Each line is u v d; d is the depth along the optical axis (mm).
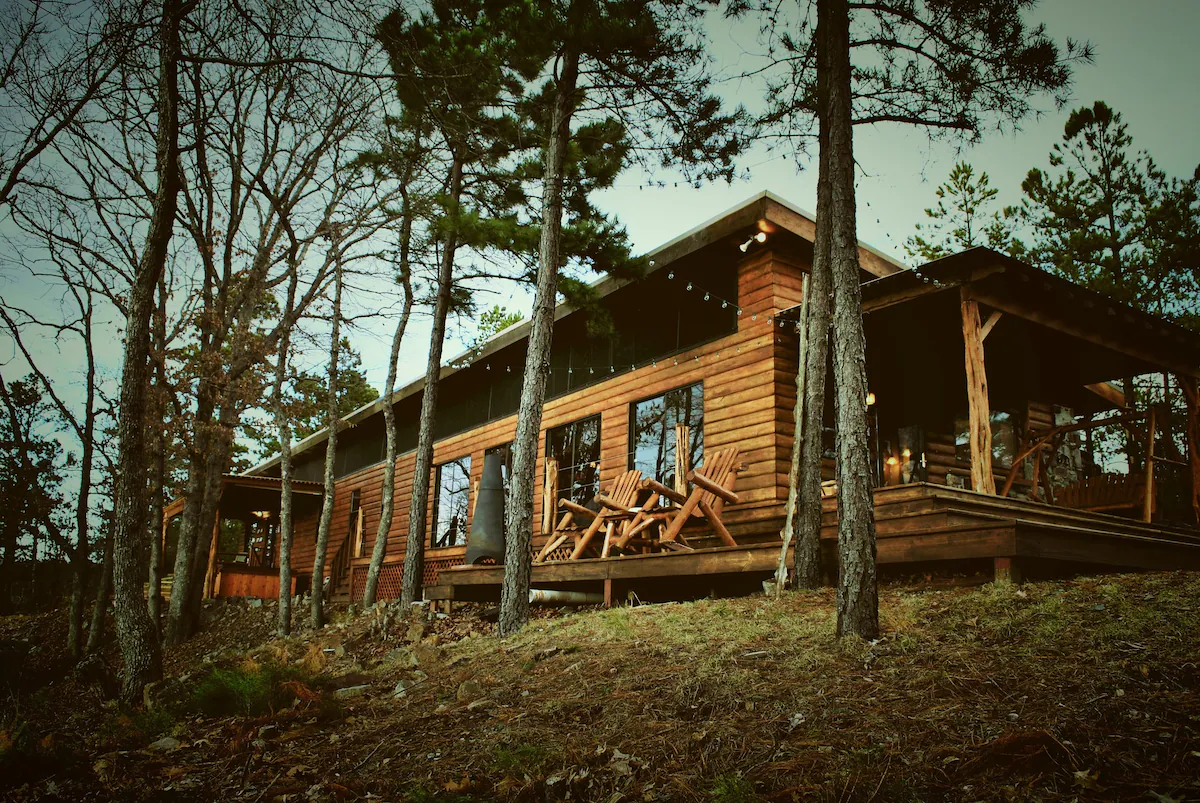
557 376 14836
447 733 4074
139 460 6637
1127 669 3336
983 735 2947
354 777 3607
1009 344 11180
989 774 2689
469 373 17641
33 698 7719
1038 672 3488
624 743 3469
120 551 6441
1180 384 11445
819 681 3869
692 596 8977
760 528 9703
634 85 9250
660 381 12172
